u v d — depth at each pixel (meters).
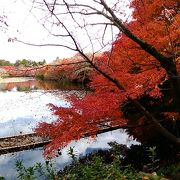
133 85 7.88
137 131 16.66
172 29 7.26
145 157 12.88
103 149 14.56
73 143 15.95
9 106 31.70
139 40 6.28
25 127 20.77
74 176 5.31
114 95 8.13
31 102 33.47
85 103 8.74
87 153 13.98
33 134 16.12
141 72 8.46
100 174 5.18
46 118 23.86
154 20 7.69
